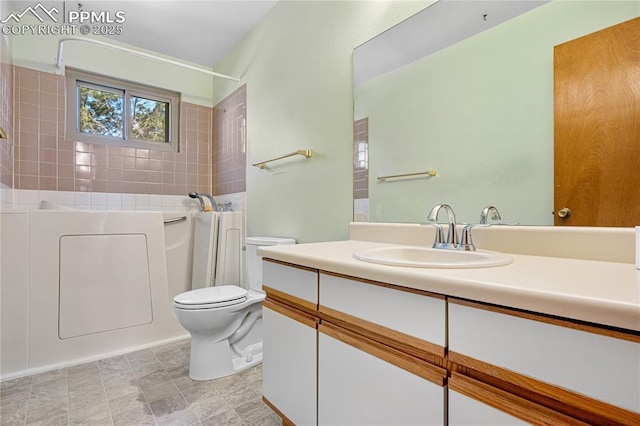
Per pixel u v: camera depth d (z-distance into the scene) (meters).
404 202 1.43
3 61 2.01
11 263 1.80
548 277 0.67
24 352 1.81
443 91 1.29
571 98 0.96
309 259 1.04
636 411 0.46
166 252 2.62
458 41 1.24
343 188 1.70
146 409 1.46
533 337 0.56
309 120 1.92
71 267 1.99
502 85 1.12
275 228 2.23
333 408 0.97
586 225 0.93
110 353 2.06
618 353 0.48
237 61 2.78
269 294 1.30
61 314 1.94
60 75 2.55
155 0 2.21
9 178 2.25
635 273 0.71
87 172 2.67
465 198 1.22
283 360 1.20
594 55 0.92
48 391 1.61
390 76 1.48
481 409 0.62
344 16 1.70
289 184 2.09
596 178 0.92
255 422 1.38
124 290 2.16
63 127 2.57
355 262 0.90
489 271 0.74
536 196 1.04
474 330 0.64
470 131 1.20
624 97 0.87
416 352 0.75
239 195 2.72
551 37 1.00
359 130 1.62
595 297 0.50
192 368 1.75
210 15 2.38
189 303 1.66
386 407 0.81
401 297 0.77
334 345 0.96
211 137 3.29
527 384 0.57
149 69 2.94
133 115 2.95
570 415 0.52
